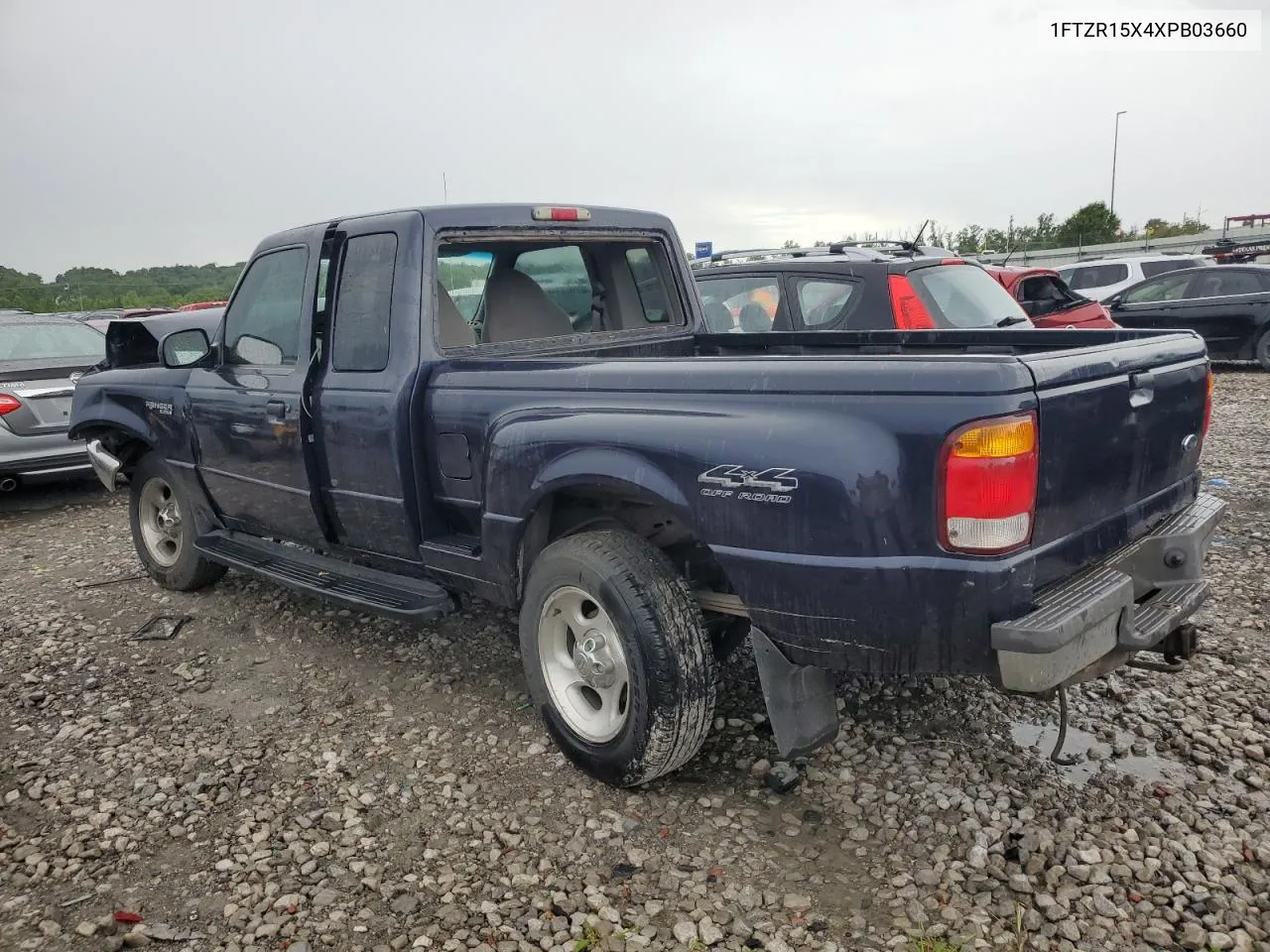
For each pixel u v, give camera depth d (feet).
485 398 11.44
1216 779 10.33
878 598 8.35
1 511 27.58
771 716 9.38
